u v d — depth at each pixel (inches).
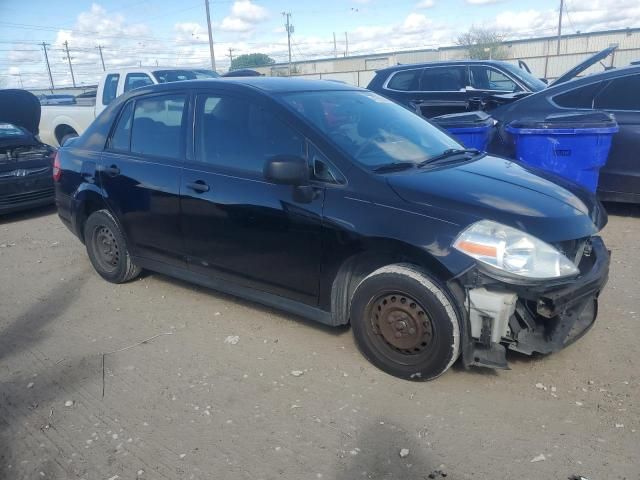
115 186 181.3
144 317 172.2
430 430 113.4
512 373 131.7
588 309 135.3
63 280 208.1
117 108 188.9
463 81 351.6
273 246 143.9
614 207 270.7
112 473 104.8
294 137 141.6
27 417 123.3
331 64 2145.7
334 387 129.6
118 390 132.4
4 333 166.2
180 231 165.6
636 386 124.7
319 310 141.3
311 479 101.6
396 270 124.7
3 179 299.9
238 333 158.7
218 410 123.0
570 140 226.2
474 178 135.3
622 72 246.4
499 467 102.7
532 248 113.8
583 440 108.6
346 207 129.6
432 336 122.6
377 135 150.7
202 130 160.6
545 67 1299.2
